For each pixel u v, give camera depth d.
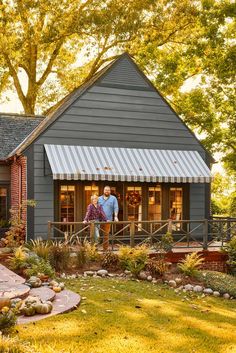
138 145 21.31
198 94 31.34
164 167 20.67
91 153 20.19
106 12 29.78
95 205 17.72
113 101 21.05
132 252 15.88
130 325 9.32
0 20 30.19
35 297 10.20
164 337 8.75
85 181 20.45
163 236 17.66
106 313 10.06
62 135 20.17
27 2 30.00
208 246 19.33
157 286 14.19
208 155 22.45
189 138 22.16
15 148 23.41
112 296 11.88
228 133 31.66
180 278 15.10
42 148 19.91
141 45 31.91
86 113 20.59
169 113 21.91
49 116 23.61
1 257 15.82
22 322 8.99
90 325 9.06
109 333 8.67
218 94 31.41
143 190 21.17
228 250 18.00
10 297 10.31
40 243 17.58
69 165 19.19
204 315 10.88
